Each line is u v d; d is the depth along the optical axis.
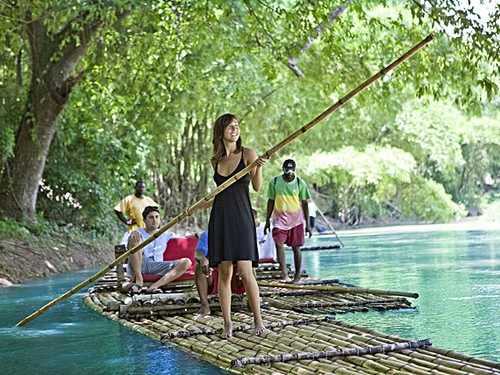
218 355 5.99
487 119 33.31
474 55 12.34
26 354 6.77
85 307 9.86
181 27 16.56
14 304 10.55
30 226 17.42
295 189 10.94
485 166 42.00
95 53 17.36
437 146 32.25
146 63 17.50
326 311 8.31
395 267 13.48
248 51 14.91
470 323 7.24
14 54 17.98
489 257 14.45
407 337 6.65
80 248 18.27
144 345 6.84
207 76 19.84
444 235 23.98
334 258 16.62
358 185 32.72
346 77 18.59
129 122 21.70
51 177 19.92
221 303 6.86
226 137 6.85
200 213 29.42
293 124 30.62
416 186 35.47
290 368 5.42
